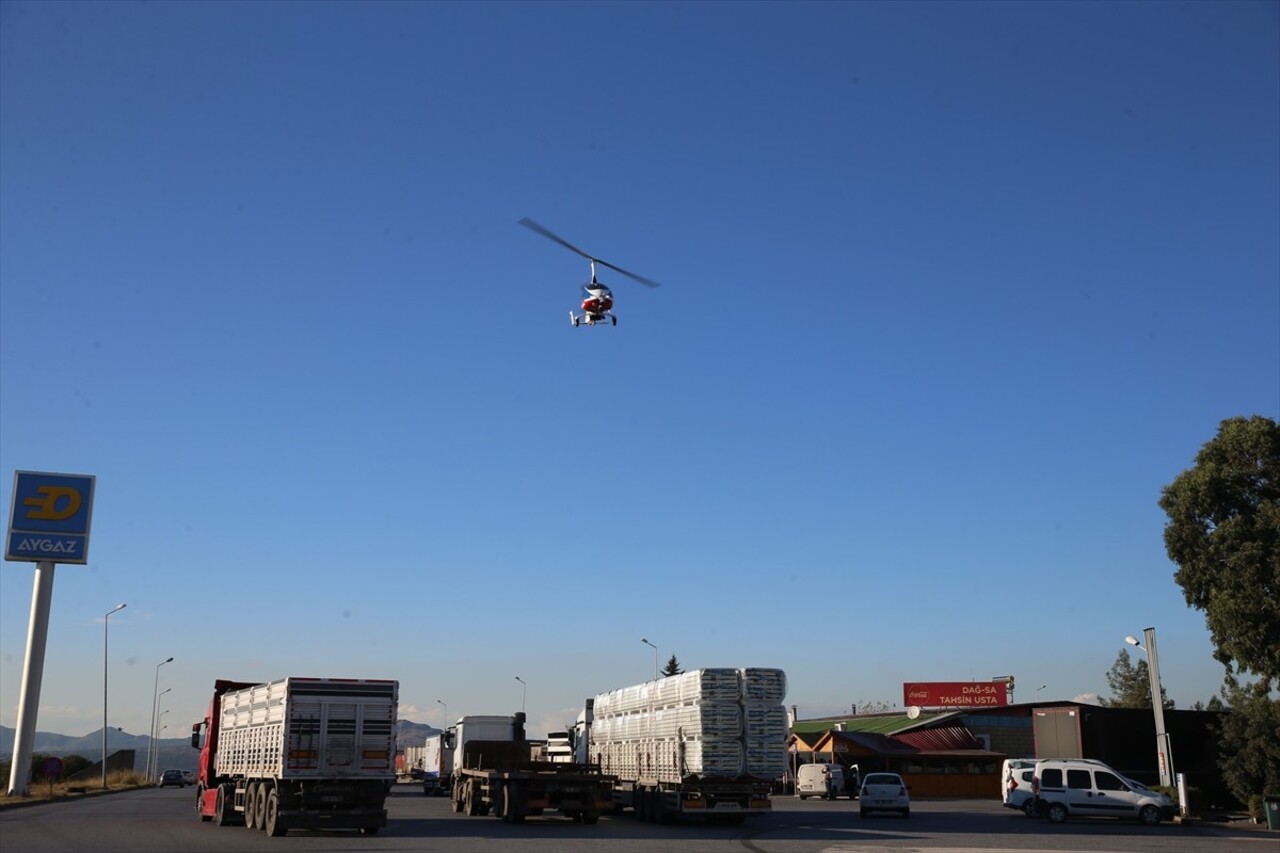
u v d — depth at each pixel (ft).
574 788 103.19
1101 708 178.81
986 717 240.32
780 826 102.06
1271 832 109.60
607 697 129.70
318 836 83.30
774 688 102.63
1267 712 138.21
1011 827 106.01
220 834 84.64
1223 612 136.36
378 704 85.35
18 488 166.09
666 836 85.71
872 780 126.21
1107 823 120.26
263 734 88.12
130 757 340.39
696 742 100.83
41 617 163.22
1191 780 170.50
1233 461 145.48
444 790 200.13
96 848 69.41
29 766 158.71
